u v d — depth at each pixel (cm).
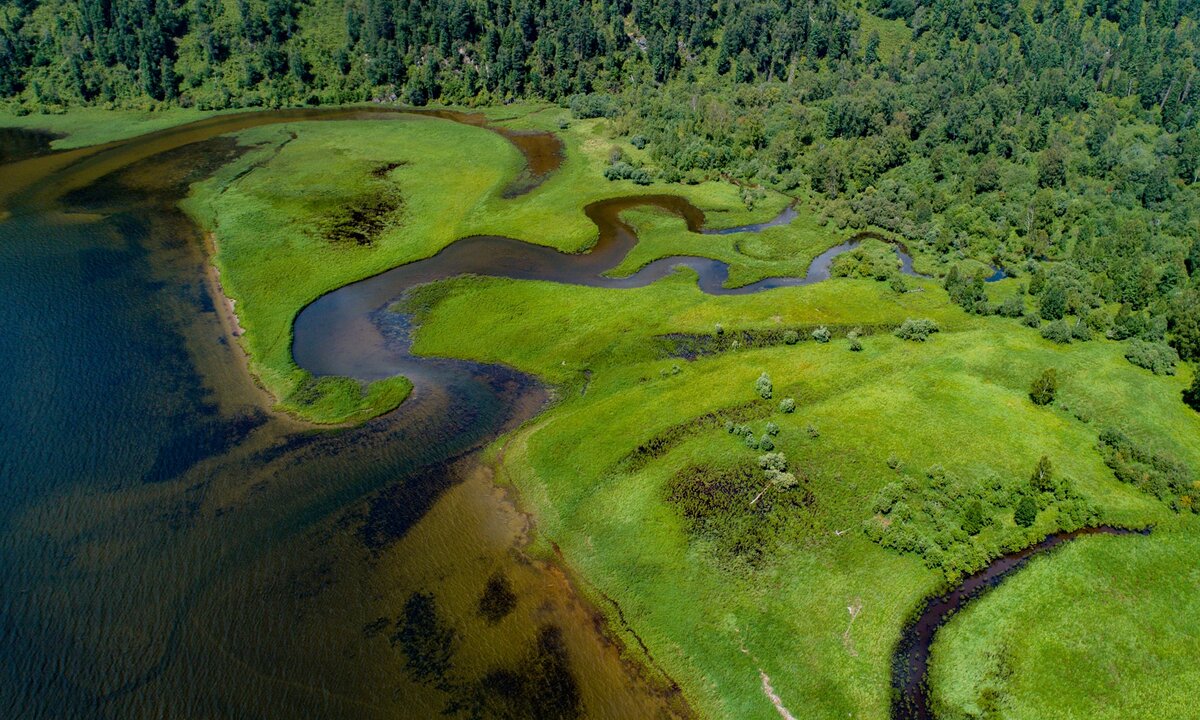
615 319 10375
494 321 10369
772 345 9938
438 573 6550
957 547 6625
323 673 5694
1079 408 8456
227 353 9506
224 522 6981
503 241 13075
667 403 8481
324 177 15262
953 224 13675
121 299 10519
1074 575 6494
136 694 5519
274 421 8344
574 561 6662
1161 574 6506
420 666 5766
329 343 9850
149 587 6331
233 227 12850
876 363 9350
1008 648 5844
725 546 6625
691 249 13050
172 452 7781
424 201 14450
